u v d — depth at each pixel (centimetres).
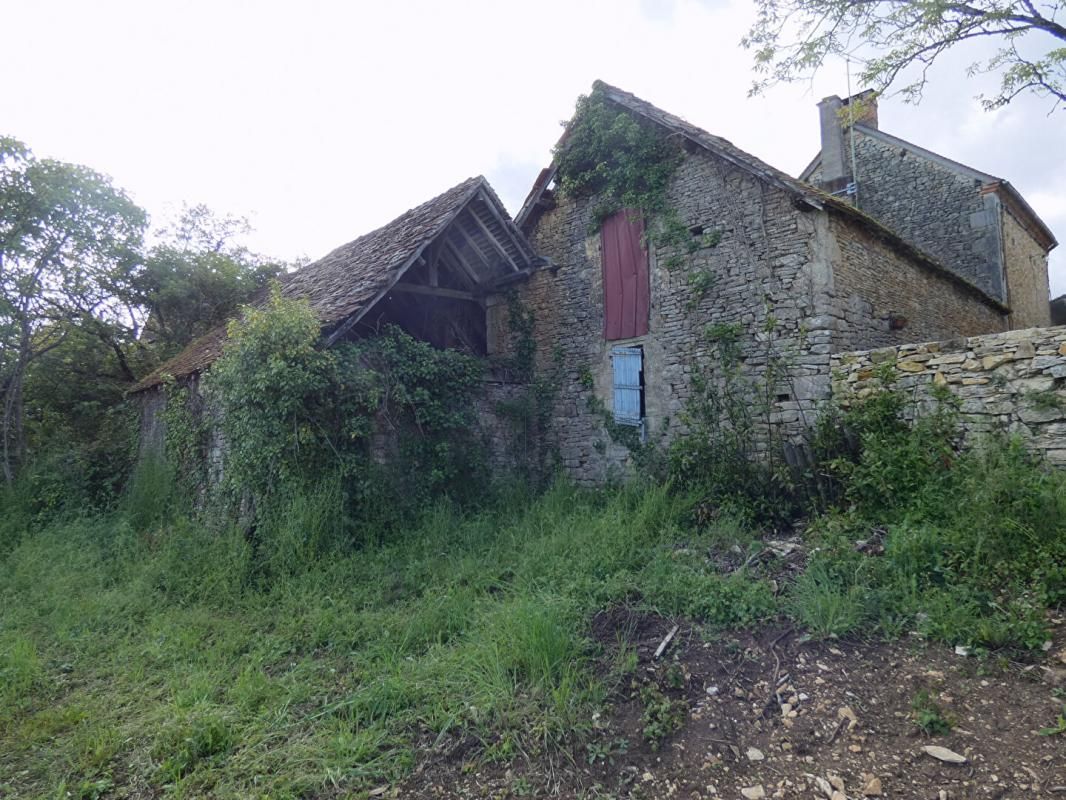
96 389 1518
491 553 684
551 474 1026
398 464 829
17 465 1216
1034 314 1598
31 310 1271
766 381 798
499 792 311
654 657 413
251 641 523
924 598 429
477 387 960
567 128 1052
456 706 379
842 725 333
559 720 350
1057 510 462
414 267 1079
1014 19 691
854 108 820
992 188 1360
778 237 811
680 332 905
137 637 546
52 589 665
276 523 716
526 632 420
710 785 304
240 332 777
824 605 425
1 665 480
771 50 815
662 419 920
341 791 318
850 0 742
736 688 375
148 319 1661
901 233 1487
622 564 574
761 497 688
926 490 559
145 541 829
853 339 808
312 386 736
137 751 363
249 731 372
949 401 628
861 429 675
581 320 1045
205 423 946
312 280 1190
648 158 960
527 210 1107
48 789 331
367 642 501
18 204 1188
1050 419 562
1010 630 380
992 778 283
